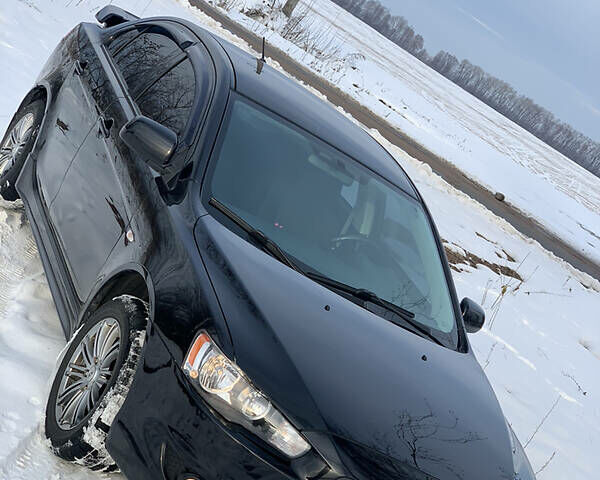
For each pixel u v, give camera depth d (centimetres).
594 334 1111
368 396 258
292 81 435
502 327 880
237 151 329
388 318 327
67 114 429
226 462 229
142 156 304
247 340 245
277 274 288
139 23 471
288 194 334
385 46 9262
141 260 291
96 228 346
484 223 1443
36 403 307
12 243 434
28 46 850
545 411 695
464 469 258
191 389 239
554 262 1501
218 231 288
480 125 5428
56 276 372
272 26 2555
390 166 425
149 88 389
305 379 245
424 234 406
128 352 266
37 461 279
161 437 241
